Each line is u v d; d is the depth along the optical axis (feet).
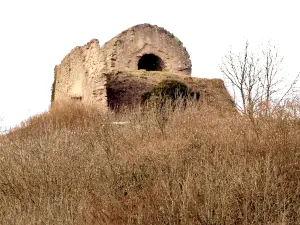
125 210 16.15
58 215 15.35
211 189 14.90
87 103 45.60
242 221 13.79
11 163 21.34
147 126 26.99
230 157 18.02
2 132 33.99
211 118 27.20
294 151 17.54
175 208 14.61
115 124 28.89
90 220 15.24
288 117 20.88
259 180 15.30
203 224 13.74
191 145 21.04
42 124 35.55
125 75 49.67
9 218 15.29
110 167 19.44
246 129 20.92
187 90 42.29
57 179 18.95
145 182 18.48
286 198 14.56
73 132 27.78
